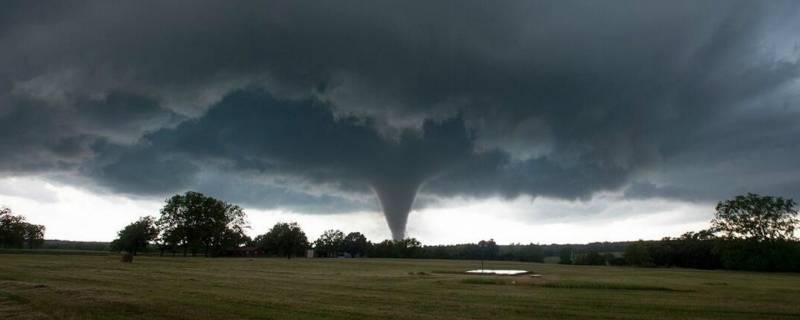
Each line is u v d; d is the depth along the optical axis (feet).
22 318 62.59
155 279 126.11
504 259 537.65
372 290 108.06
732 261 336.70
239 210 540.93
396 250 649.61
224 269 197.67
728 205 347.77
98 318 63.52
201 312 69.31
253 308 74.28
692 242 388.78
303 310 73.51
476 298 94.12
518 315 72.59
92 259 264.72
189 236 493.77
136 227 501.56
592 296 100.99
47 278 119.85
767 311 80.33
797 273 292.81
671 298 98.89
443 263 366.43
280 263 300.61
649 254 400.06
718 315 75.51
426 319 67.31
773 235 332.39
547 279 158.81
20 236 476.95
